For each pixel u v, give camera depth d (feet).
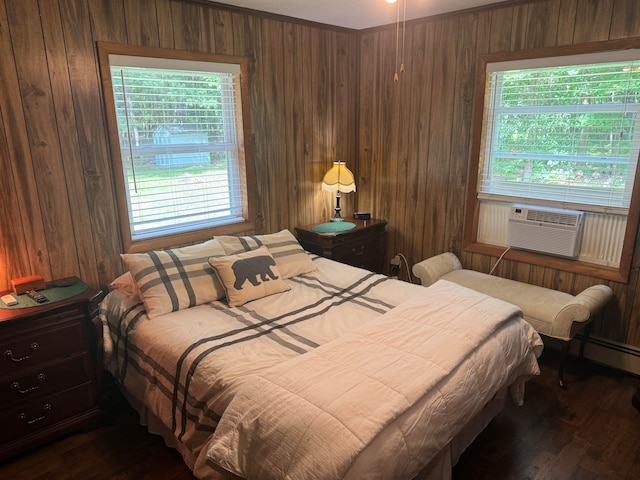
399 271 13.69
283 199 12.27
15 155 7.77
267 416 5.12
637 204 9.11
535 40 9.86
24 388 7.13
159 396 7.03
